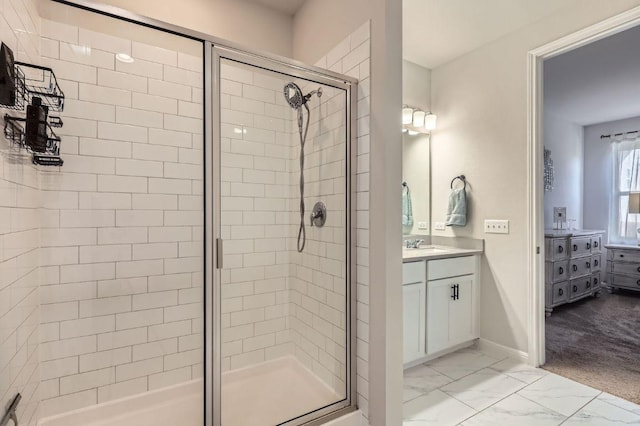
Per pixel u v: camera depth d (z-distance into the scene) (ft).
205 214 5.25
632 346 8.91
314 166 6.37
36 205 4.86
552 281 11.93
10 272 3.76
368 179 5.41
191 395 6.23
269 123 6.63
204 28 6.72
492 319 8.60
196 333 6.37
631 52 9.45
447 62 9.80
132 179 5.82
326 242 6.16
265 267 6.88
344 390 5.71
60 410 5.27
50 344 5.18
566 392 6.58
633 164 15.28
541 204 7.79
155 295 6.03
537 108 7.73
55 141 4.70
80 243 5.41
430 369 7.64
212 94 5.22
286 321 7.06
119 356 5.72
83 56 5.37
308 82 6.07
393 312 5.13
